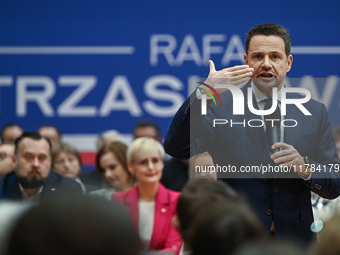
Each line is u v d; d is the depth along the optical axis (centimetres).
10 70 1248
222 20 1231
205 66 1233
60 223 129
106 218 133
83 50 1248
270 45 387
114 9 1245
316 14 1216
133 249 134
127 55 1245
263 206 378
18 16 1248
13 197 681
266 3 1224
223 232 242
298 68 1219
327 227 215
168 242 575
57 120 1245
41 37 1251
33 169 675
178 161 838
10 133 1116
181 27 1239
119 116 1242
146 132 1041
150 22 1243
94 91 1244
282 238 374
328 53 1216
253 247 172
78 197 137
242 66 378
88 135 1242
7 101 1245
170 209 593
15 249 126
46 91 1248
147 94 1241
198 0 1233
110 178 773
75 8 1248
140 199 607
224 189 296
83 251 128
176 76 1238
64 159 891
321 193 378
